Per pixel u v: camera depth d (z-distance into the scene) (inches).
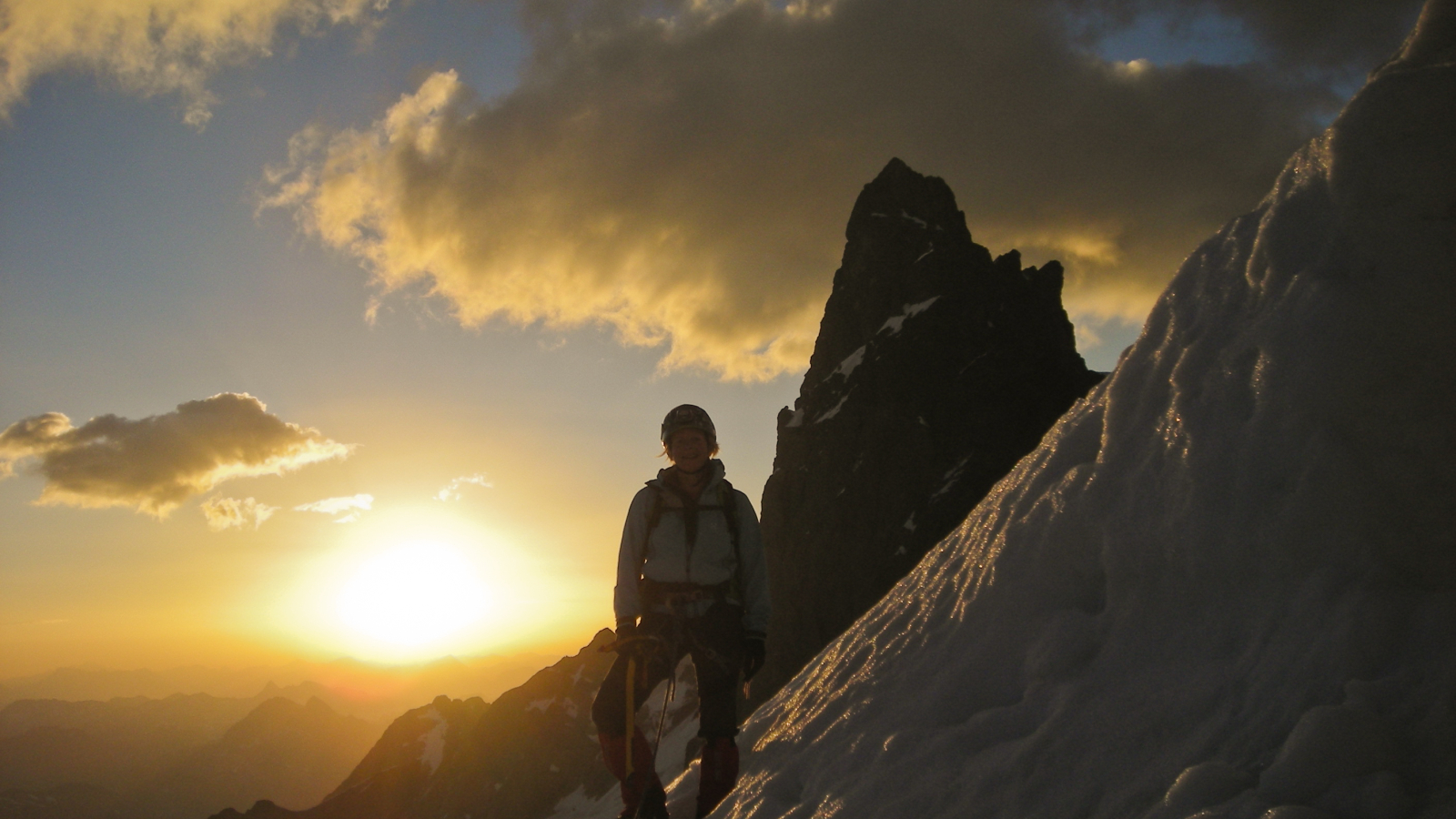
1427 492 69.3
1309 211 93.7
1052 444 142.0
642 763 136.4
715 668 143.9
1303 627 73.0
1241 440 87.7
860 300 2159.2
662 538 151.5
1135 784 73.4
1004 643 109.3
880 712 121.1
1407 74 79.1
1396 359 73.2
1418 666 64.0
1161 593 90.7
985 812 83.8
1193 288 116.2
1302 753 61.6
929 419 1856.5
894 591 174.4
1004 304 2009.1
